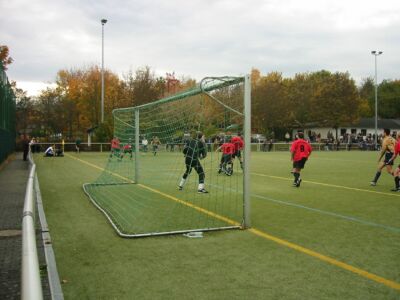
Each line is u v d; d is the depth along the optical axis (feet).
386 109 258.37
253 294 13.96
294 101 188.14
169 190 39.91
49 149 100.63
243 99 23.80
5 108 74.95
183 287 14.66
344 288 14.47
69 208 30.55
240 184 43.91
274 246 19.86
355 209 29.76
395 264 17.11
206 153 37.19
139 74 157.48
